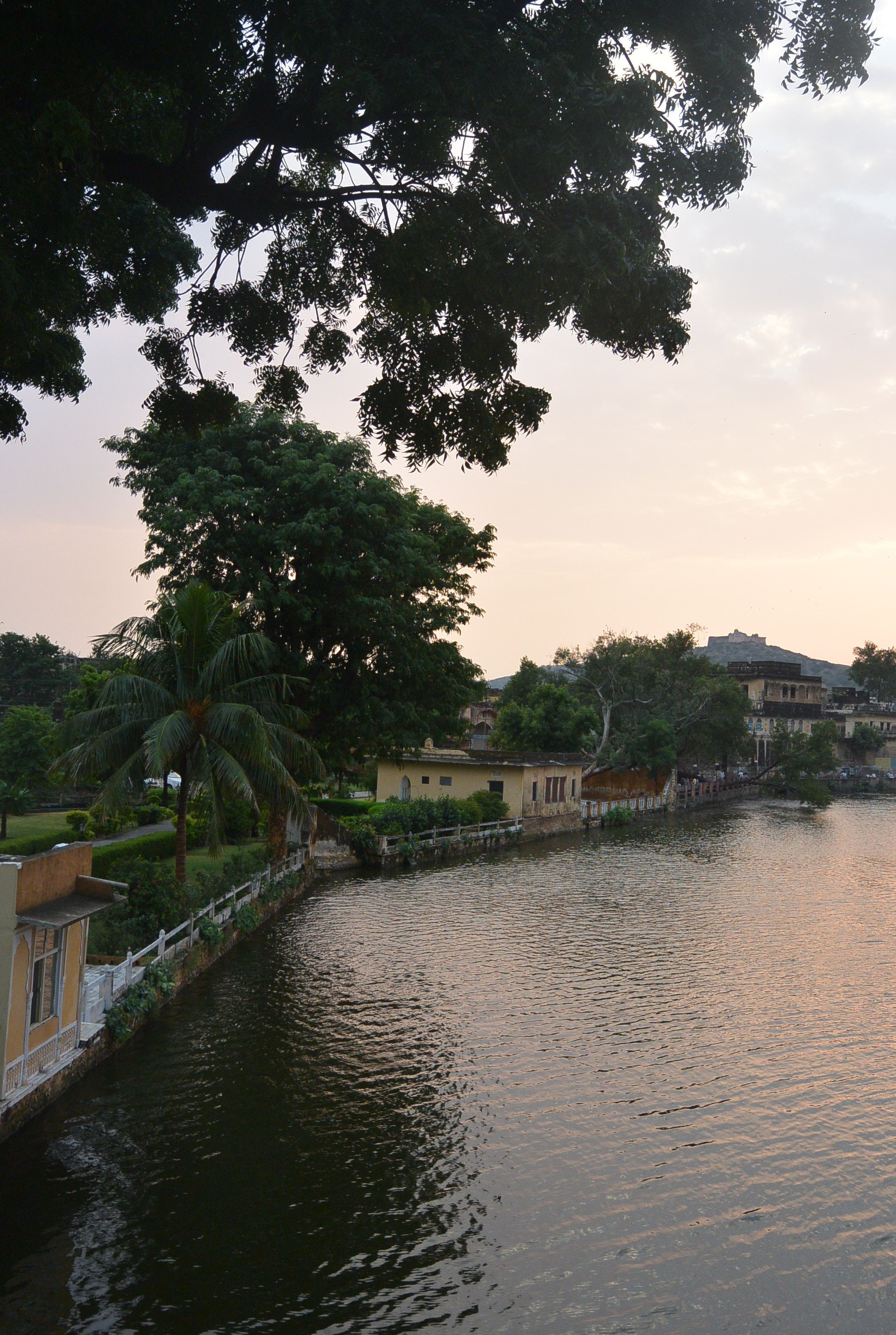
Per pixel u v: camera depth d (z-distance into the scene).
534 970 27.52
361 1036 21.20
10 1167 14.48
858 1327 11.48
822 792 97.25
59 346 17.14
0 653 74.56
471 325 15.59
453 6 12.10
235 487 33.78
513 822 58.38
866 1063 20.25
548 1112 17.48
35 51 11.37
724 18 12.87
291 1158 15.31
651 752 81.69
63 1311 11.25
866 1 12.44
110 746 25.34
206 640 26.80
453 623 42.75
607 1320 11.50
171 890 25.03
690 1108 17.80
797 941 32.16
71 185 13.12
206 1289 11.80
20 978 15.21
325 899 37.56
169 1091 17.61
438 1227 13.48
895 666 183.00
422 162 13.84
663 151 13.41
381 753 45.50
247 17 12.09
